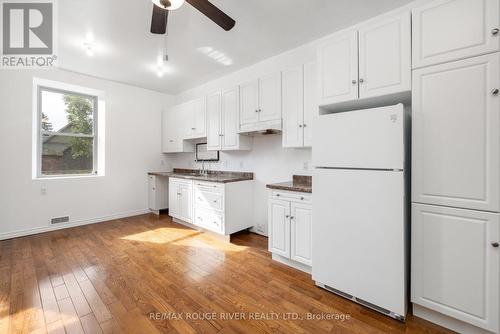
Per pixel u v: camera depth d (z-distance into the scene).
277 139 3.18
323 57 2.04
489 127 1.36
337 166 1.87
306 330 1.54
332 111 2.26
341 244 1.86
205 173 4.24
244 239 3.23
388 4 2.10
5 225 3.12
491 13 1.35
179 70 3.61
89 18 2.24
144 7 2.08
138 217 4.33
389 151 1.61
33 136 3.37
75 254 2.68
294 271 2.34
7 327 1.53
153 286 2.04
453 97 1.47
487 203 1.38
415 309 1.67
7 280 2.11
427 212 1.57
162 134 4.83
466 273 1.44
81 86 3.73
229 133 3.38
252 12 2.19
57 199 3.55
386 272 1.64
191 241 3.14
